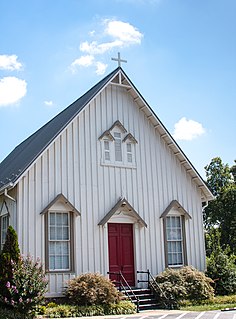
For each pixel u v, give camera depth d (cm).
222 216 4081
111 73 2197
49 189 1936
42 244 1875
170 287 1961
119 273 1964
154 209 2198
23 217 1855
